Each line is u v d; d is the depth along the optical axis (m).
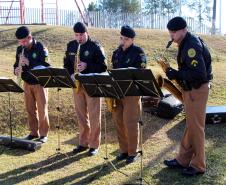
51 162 7.00
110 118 9.23
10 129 8.27
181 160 6.43
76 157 7.21
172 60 15.57
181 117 9.17
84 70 7.06
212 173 6.31
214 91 11.16
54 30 18.33
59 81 6.62
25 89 7.96
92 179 6.21
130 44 6.59
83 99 7.35
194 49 5.69
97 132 7.29
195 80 5.78
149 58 15.28
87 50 7.09
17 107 9.51
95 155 7.29
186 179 6.10
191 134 6.15
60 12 26.17
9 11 25.34
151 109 9.33
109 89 5.96
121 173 6.41
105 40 17.36
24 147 7.66
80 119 7.45
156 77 5.85
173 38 5.88
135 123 6.73
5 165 6.87
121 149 7.07
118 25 28.06
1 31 18.20
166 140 8.09
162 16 28.11
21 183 6.12
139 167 6.64
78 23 7.09
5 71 11.82
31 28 18.73
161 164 6.77
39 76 6.71
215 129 8.52
